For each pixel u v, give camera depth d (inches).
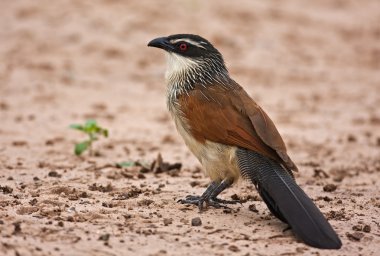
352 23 1264.8
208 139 410.6
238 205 434.9
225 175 415.8
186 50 449.4
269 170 385.1
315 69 1018.1
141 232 370.0
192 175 519.8
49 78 874.1
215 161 411.5
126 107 793.6
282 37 1123.3
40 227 364.8
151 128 713.0
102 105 788.6
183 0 1170.0
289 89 916.6
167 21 1090.7
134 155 594.9
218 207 422.6
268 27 1149.7
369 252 358.9
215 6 1176.2
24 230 359.3
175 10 1131.9
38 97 802.2
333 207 439.8
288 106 839.1
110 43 1007.6
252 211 420.2
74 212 396.8
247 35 1100.5
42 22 1046.4
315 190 492.1
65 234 358.6
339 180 530.9
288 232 379.2
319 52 1098.1
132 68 945.5
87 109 773.3
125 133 685.9
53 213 392.8
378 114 824.3
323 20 1247.5
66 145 621.6
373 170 577.3
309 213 358.3
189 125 420.8
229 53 1029.2
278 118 783.1
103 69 929.5
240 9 1189.1
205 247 355.3
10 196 429.4
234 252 350.9
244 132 398.0
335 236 350.6
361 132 738.2
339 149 658.8
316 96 892.0
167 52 456.1
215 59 454.6
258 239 369.1
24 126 687.1
